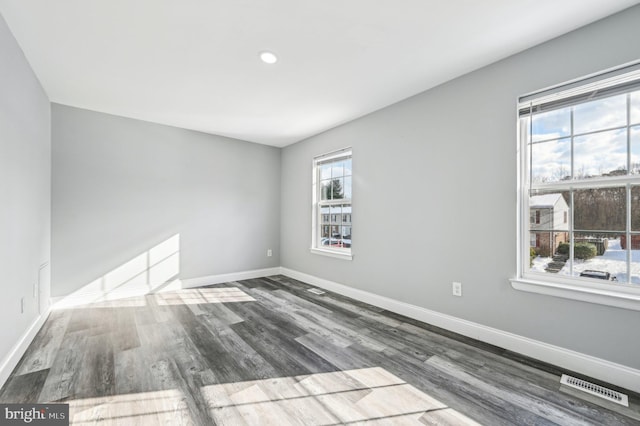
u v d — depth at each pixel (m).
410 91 2.75
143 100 2.98
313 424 1.42
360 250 3.39
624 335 1.69
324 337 2.40
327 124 3.71
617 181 1.77
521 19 1.76
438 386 1.72
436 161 2.63
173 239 3.82
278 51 2.12
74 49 2.08
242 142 4.48
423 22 1.80
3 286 1.78
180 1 1.61
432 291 2.66
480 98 2.33
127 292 3.49
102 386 1.71
